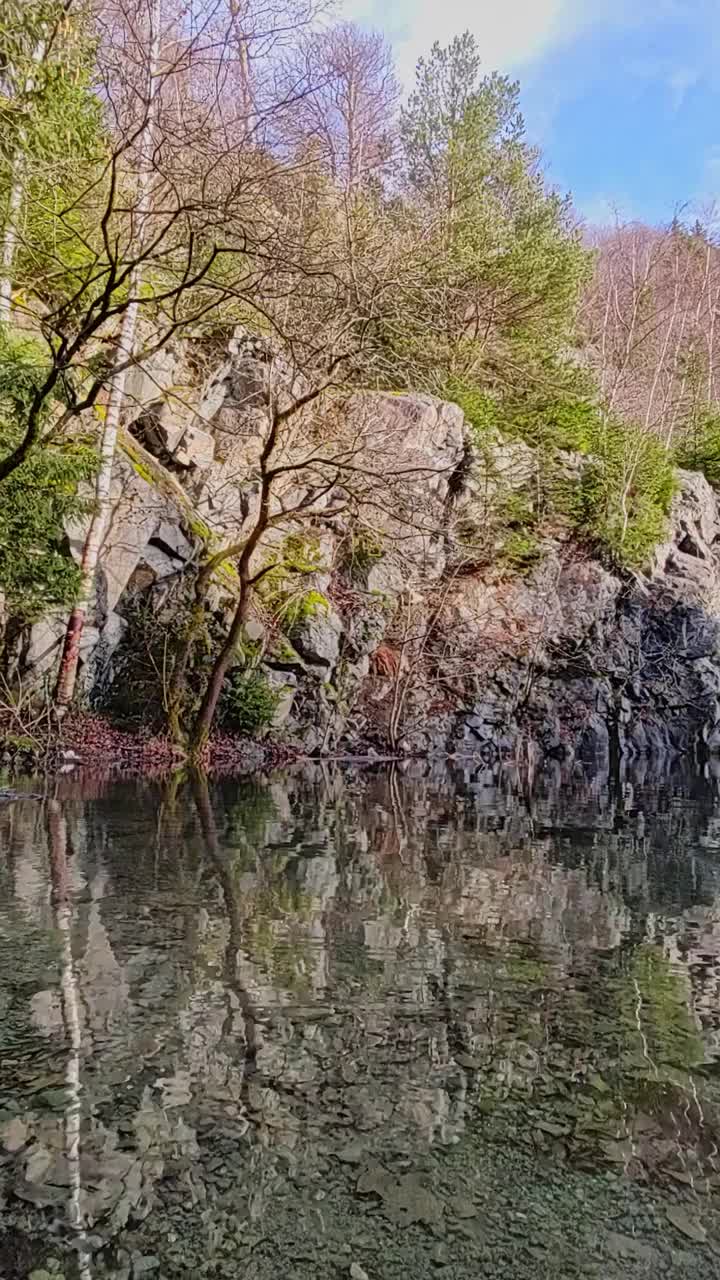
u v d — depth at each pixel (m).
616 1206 1.57
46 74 5.62
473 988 2.68
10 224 7.17
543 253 17.45
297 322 9.81
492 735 15.44
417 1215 1.53
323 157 9.11
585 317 29.16
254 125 7.93
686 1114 1.91
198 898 3.71
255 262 8.73
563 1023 2.42
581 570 18.25
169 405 12.20
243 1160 1.69
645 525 19.64
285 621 12.52
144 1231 1.47
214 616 11.65
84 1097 1.91
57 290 9.23
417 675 14.45
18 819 5.82
